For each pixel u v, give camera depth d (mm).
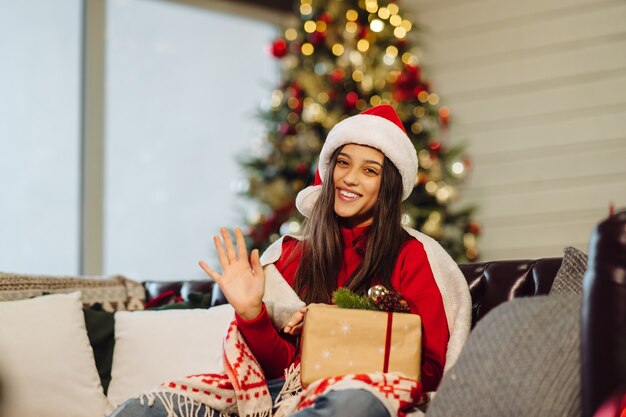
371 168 2375
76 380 2627
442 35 5695
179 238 5547
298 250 2465
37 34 5039
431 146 5039
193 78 5676
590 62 5102
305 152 5203
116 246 5289
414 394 1950
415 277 2289
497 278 2389
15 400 2533
